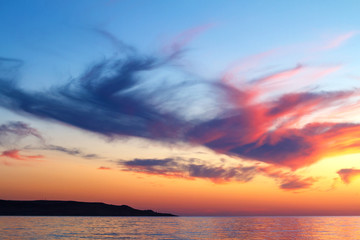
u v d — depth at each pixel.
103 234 145.12
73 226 198.50
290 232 166.25
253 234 151.62
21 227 176.38
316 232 165.50
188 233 156.25
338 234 151.50
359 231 173.50
